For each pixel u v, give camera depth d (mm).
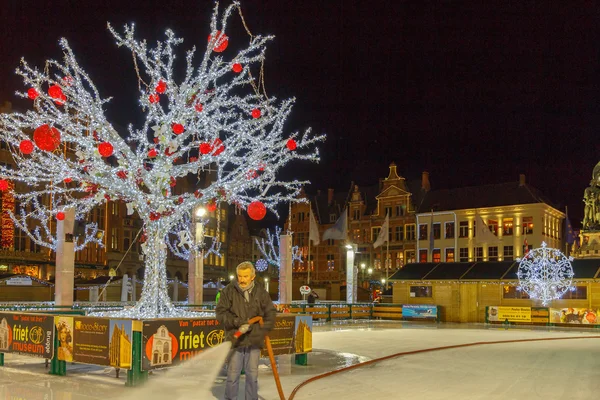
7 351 11117
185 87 12219
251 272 7461
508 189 67062
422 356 15430
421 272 36469
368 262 75188
